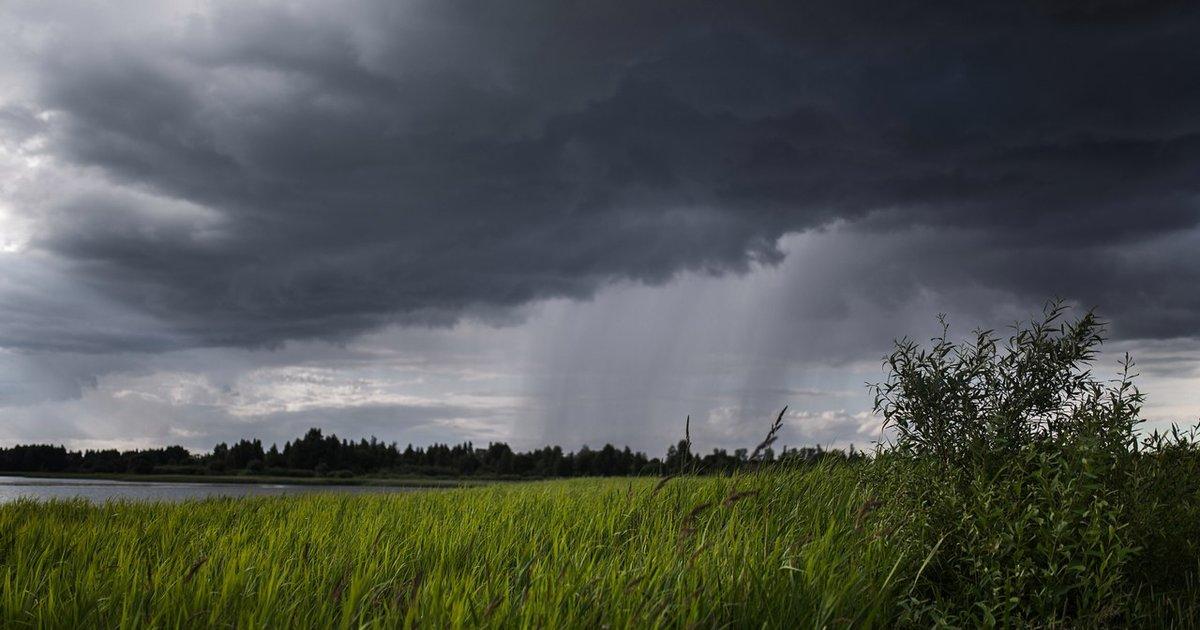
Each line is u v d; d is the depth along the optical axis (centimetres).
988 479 446
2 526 695
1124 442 423
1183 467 460
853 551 434
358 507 913
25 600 391
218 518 823
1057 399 471
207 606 363
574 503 750
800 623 327
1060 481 419
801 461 716
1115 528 382
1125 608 387
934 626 371
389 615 323
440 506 870
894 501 493
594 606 328
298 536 618
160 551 581
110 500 1031
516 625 313
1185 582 435
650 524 595
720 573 372
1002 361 483
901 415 491
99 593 399
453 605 327
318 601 378
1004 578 400
